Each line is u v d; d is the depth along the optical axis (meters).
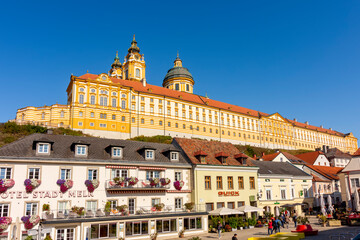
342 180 56.09
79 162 32.03
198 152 40.47
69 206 30.73
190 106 100.12
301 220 39.97
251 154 100.25
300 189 53.62
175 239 32.56
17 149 30.38
